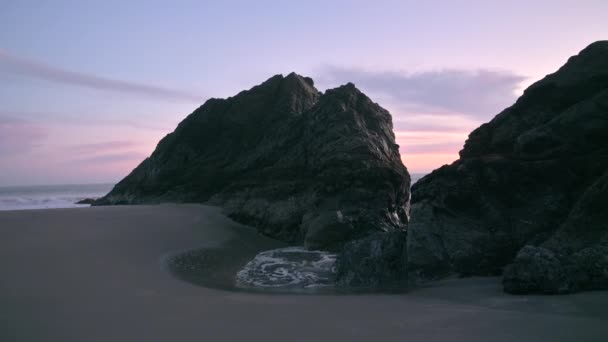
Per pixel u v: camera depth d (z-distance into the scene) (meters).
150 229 17.50
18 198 63.81
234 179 26.22
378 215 18.72
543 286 8.57
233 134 30.31
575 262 8.81
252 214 21.50
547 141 11.71
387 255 12.43
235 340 6.12
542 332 6.14
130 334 6.46
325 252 17.12
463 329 6.42
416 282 11.41
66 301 8.37
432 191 12.78
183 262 13.99
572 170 11.16
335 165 20.73
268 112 30.27
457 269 11.24
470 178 12.36
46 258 11.88
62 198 62.81
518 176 11.78
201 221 20.44
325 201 19.86
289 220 20.20
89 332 6.55
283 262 15.20
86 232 15.66
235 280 12.54
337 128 22.78
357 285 11.80
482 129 13.89
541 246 9.84
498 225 11.44
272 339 6.14
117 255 13.30
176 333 6.50
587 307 7.45
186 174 29.64
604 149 10.98
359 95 25.69
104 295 8.99
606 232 9.00
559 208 10.87
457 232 11.75
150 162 33.81
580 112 11.41
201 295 9.65
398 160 23.66
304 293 10.72
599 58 12.23
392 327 6.68
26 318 7.21
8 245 12.90
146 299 8.85
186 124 33.06
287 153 24.92
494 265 10.93
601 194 9.34
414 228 12.25
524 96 13.18
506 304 8.15
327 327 6.76
